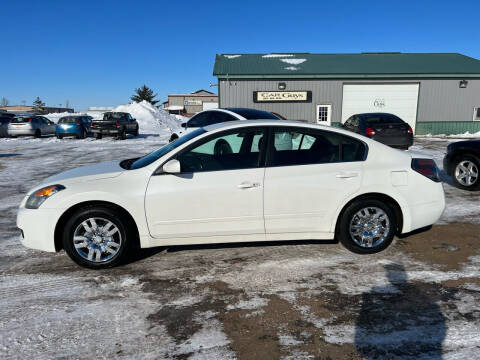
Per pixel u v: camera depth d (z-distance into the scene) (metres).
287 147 3.77
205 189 3.59
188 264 3.76
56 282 3.40
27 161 11.95
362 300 3.01
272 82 21.30
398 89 21.55
